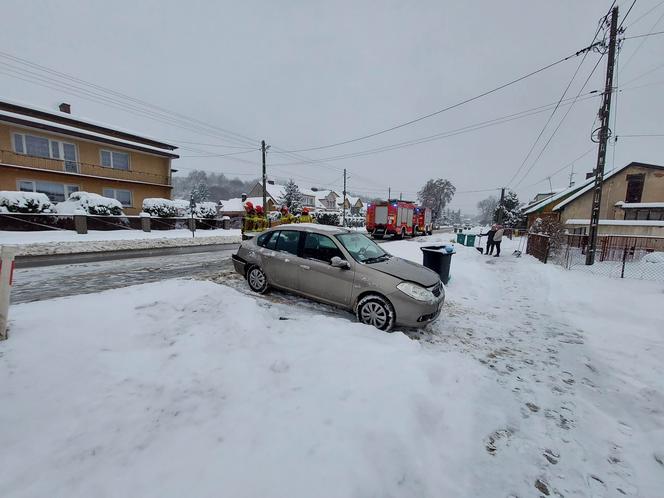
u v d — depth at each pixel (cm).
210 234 2162
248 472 176
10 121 1797
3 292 309
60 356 288
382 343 362
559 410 293
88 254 1103
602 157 1080
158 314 400
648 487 211
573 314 582
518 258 1343
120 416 221
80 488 166
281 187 5753
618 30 1020
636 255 1295
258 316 396
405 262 536
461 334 473
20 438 195
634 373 366
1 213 1471
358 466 183
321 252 517
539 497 197
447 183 7525
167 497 161
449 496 185
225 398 243
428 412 247
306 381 267
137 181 2475
